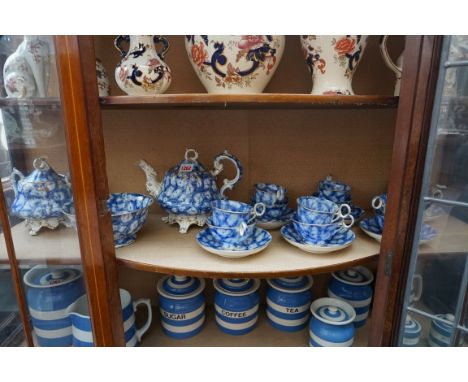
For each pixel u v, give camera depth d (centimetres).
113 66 71
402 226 49
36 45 49
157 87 54
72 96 45
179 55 71
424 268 51
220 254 55
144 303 83
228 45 50
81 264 57
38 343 65
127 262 56
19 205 57
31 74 51
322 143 77
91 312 57
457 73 44
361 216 73
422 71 43
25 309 62
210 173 70
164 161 78
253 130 76
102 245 53
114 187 79
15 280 60
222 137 76
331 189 72
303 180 80
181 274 54
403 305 53
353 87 73
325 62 55
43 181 56
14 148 56
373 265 85
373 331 58
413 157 46
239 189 80
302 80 73
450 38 42
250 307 79
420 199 47
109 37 69
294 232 64
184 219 68
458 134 46
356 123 76
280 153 78
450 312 54
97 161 49
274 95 46
